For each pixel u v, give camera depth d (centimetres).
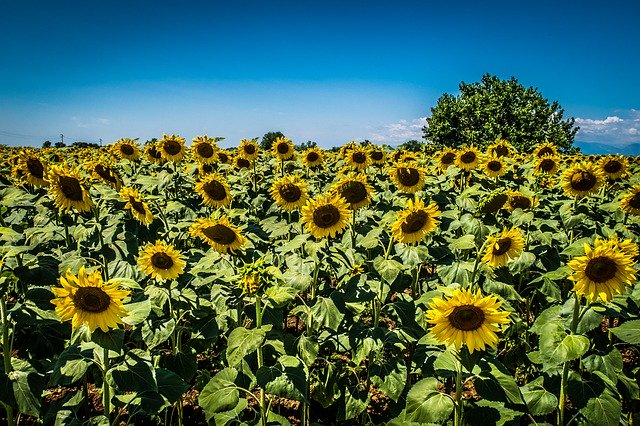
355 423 541
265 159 1594
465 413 414
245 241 533
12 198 591
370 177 1088
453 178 962
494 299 346
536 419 491
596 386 402
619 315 395
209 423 445
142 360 387
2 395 352
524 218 660
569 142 4572
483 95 5016
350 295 463
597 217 803
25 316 395
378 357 459
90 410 539
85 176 711
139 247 609
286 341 461
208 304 515
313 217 539
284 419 435
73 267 508
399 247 512
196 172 1205
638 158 1727
